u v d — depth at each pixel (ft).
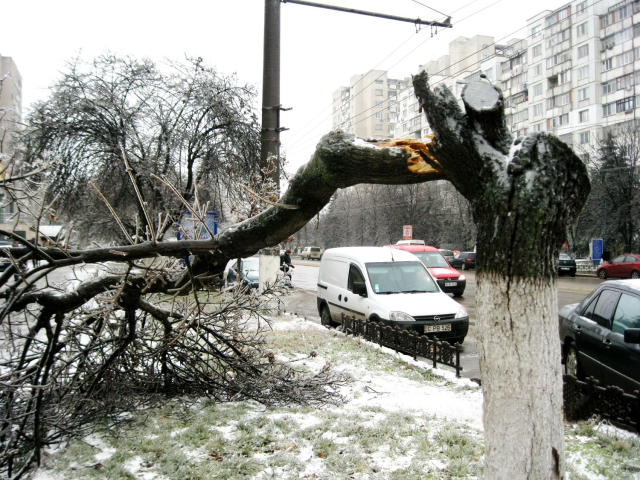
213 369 16.98
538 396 6.62
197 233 14.28
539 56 181.27
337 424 14.42
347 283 33.60
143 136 46.75
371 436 13.55
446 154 7.32
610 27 155.12
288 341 26.96
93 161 46.91
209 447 12.72
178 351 16.56
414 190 190.80
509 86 197.77
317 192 10.79
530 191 6.61
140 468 11.69
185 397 16.62
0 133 43.09
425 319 28.04
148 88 46.91
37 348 15.01
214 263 13.97
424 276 32.60
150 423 14.43
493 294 6.86
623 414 14.07
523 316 6.66
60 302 12.69
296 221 11.70
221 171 46.21
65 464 11.73
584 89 162.91
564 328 21.77
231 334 17.62
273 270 36.81
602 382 18.60
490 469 6.89
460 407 16.47
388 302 29.19
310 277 94.63
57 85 45.03
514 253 6.68
